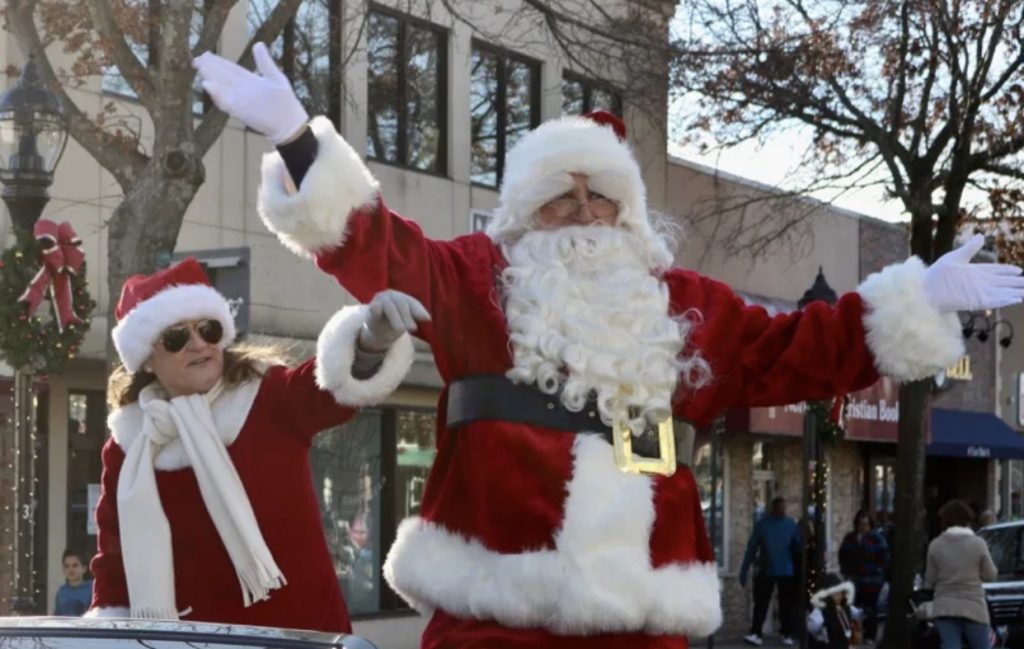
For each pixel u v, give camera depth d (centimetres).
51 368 909
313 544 526
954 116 1845
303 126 382
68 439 1405
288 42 1619
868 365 453
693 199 2242
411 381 1750
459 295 424
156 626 347
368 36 1627
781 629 2045
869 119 1864
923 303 443
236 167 1582
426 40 1841
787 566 2027
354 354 454
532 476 411
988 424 3017
